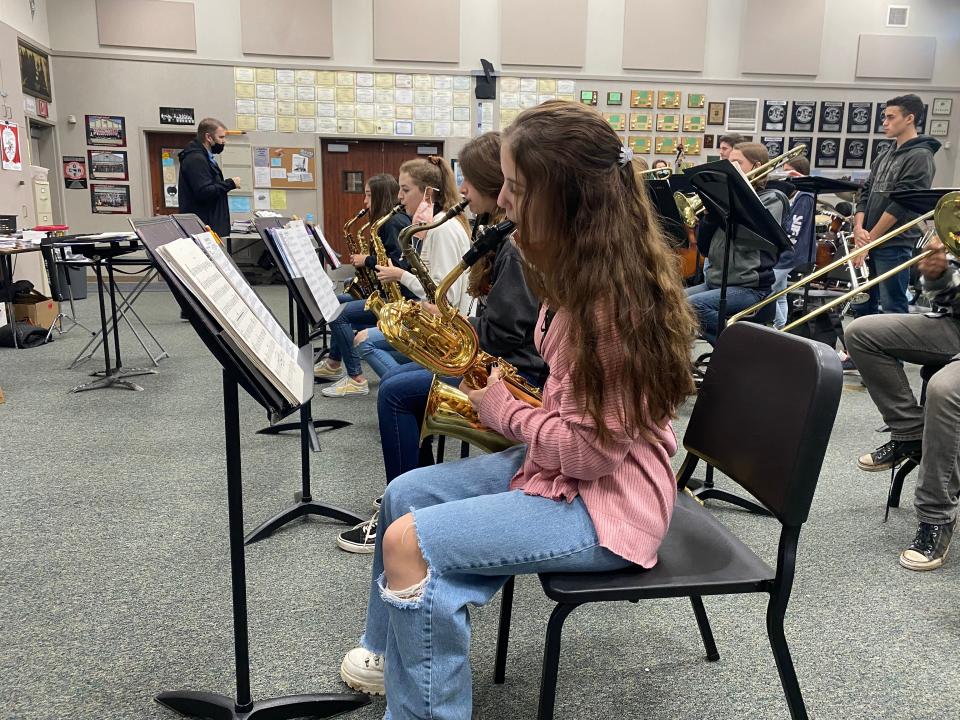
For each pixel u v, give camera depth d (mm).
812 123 7949
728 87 7863
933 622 1680
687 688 1441
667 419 1049
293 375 1231
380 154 7926
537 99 7793
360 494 2385
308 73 7559
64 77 7250
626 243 981
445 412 1485
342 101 7648
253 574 1868
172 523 2154
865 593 1803
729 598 1785
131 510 2240
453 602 1021
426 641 1027
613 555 1070
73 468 2590
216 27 7391
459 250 2395
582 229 979
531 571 1061
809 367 1048
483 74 7680
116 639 1582
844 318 4715
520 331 1732
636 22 7684
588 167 970
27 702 1376
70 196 7477
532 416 1073
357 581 1843
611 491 1072
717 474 2621
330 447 2850
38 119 6852
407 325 1338
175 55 7383
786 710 1378
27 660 1503
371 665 1386
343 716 1346
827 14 7754
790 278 4586
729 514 2271
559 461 1037
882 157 4180
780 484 1072
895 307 4070
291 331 2811
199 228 1481
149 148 7621
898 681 1467
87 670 1475
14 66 5676
